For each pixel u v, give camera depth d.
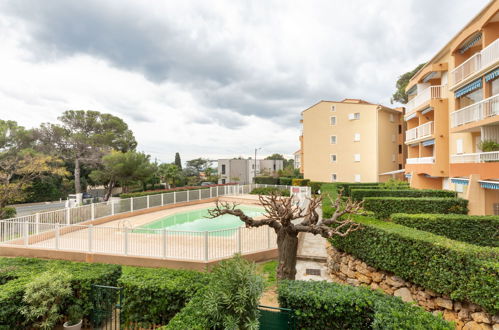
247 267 4.98
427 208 12.96
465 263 5.20
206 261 9.92
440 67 18.03
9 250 11.84
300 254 11.52
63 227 11.73
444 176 17.91
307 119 36.84
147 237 10.92
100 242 11.16
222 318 4.54
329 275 9.88
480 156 13.51
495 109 12.55
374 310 4.76
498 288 4.64
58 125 37.38
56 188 39.47
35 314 5.56
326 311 5.04
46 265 7.54
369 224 8.12
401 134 35.41
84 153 37.84
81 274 6.71
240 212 7.70
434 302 5.99
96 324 6.41
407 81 37.44
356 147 34.19
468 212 12.98
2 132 31.42
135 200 21.39
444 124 18.02
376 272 7.80
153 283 6.09
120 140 41.88
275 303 7.24
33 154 28.14
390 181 24.20
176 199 25.80
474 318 5.17
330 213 10.31
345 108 34.84
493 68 12.68
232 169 63.06
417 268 6.23
